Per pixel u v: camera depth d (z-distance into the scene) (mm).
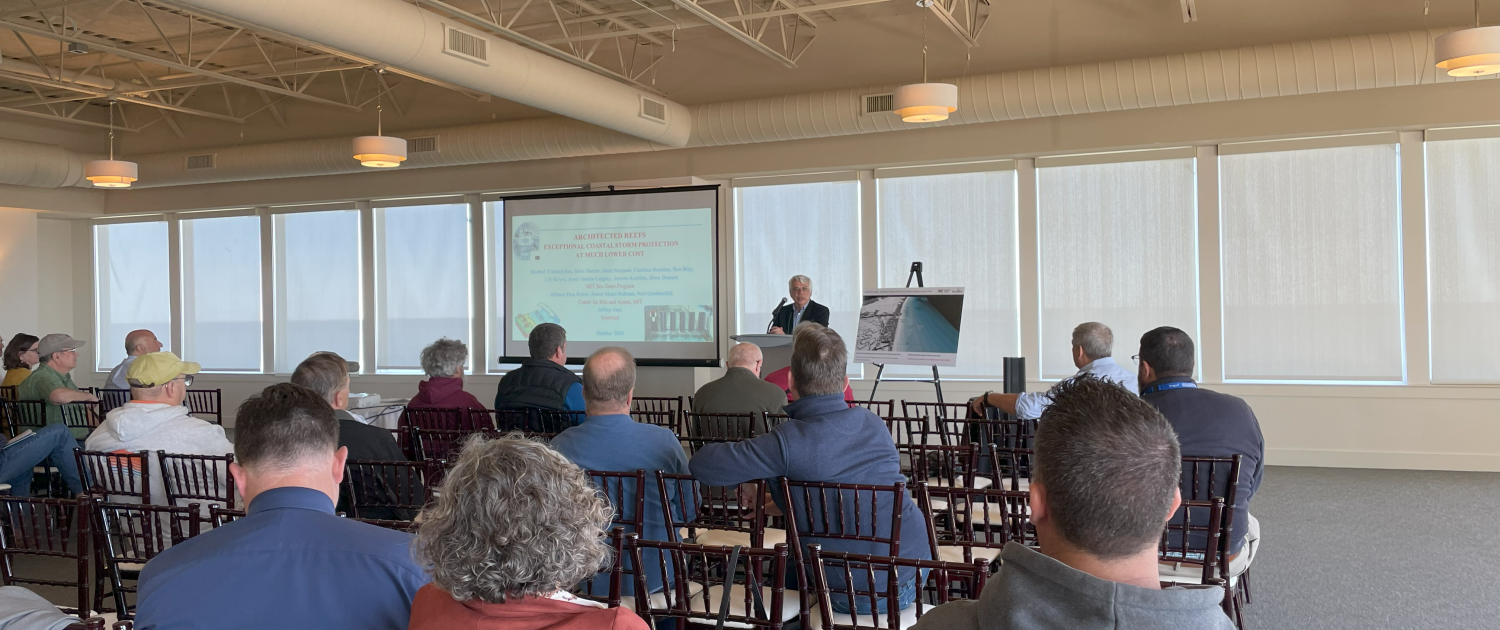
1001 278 8266
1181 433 3012
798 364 2744
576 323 9266
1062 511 1096
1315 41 6527
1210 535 2396
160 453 3305
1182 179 7691
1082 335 4465
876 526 2570
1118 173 7887
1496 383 6906
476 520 1167
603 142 8555
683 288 8906
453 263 10219
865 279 8688
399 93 9789
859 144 8500
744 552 1904
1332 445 7277
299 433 1650
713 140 8242
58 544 4754
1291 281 7418
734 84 8539
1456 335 7016
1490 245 6922
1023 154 8031
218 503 3260
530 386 4609
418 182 10188
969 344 8383
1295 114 7211
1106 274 7934
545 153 8883
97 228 11789
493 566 1156
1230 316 7586
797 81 8352
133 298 11617
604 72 7492
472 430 4375
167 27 7938
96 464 3520
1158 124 7574
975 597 1647
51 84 8344
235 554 1527
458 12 6008
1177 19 7191
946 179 8422
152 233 11508
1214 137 7430
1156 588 1049
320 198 10570
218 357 11227
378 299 10539
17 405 6016
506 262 9523
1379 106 7004
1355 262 7246
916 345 6934
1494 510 5551
